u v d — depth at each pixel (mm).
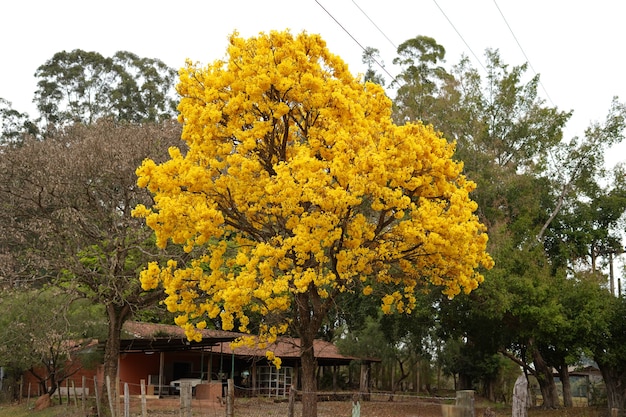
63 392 30594
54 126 25641
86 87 47969
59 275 20031
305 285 10609
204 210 10992
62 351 23641
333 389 36656
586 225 32406
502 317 22234
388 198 10875
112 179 19828
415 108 32312
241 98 11633
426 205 11258
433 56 38688
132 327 26844
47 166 19266
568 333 23000
